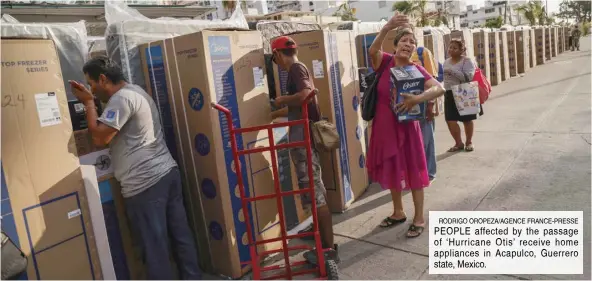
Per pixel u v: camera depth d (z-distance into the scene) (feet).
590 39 144.15
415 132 11.44
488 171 16.30
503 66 43.39
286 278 10.04
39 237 7.29
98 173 9.21
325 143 10.20
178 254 9.67
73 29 9.87
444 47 31.86
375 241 11.72
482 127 23.89
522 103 29.55
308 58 13.15
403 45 11.14
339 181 13.74
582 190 13.30
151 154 8.95
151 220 8.93
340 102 13.74
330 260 9.91
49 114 7.41
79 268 7.84
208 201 10.29
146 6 32.96
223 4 110.52
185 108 10.03
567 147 18.04
